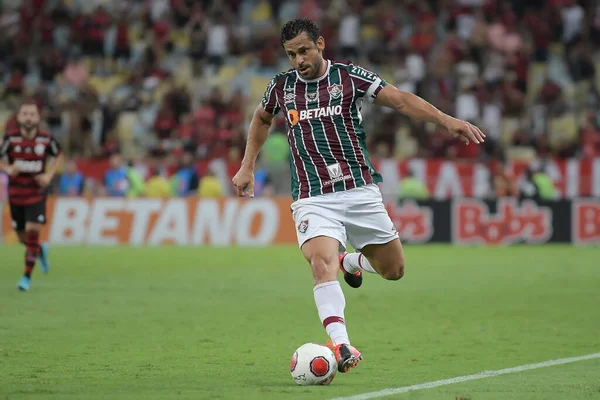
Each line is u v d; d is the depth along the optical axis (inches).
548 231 2913.4
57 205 2920.8
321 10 4003.4
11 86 3804.1
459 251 2640.3
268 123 910.4
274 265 2171.5
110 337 1092.5
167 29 3996.1
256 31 4089.6
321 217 846.5
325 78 866.8
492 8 4028.1
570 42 3986.2
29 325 1187.9
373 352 996.6
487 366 903.1
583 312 1363.2
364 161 869.2
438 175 3053.6
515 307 1422.2
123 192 3016.7
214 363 913.5
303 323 1231.5
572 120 3671.3
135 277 1876.2
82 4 4252.0
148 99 3695.9
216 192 2977.4
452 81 3678.6
